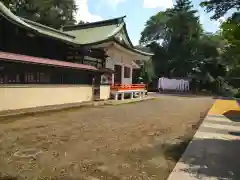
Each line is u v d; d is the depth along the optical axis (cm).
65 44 1891
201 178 450
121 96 2122
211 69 4300
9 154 566
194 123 1090
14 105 1180
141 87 2505
